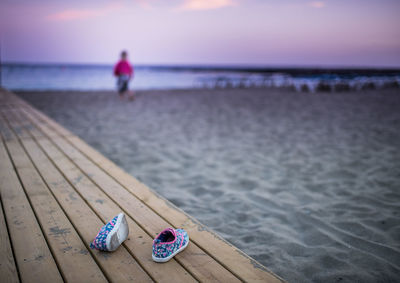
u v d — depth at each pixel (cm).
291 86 1848
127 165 436
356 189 339
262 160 456
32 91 1558
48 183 248
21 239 165
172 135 629
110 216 192
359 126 702
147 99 1288
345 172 395
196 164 441
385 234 242
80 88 2073
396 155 466
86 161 309
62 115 855
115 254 154
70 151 346
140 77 4203
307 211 288
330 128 688
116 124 739
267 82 2486
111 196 223
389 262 205
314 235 245
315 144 546
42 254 152
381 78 2791
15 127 479
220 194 334
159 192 341
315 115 875
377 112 906
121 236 157
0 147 362
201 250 156
